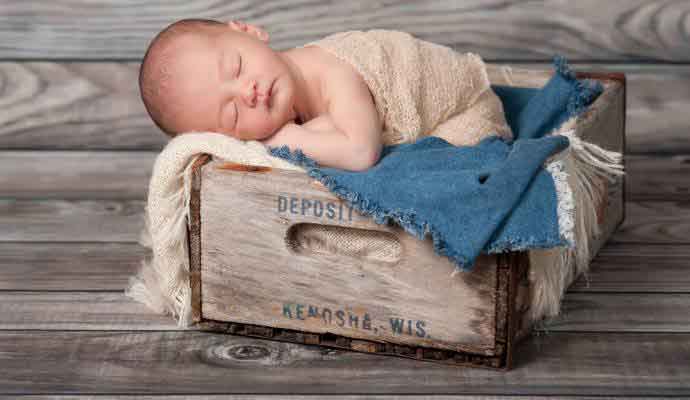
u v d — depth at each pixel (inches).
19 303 60.8
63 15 85.0
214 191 54.7
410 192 50.7
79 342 56.2
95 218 75.5
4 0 84.6
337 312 54.2
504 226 49.2
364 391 50.9
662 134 86.1
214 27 60.7
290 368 53.3
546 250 53.1
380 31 64.3
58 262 66.9
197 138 56.0
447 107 63.1
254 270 55.3
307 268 54.1
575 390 50.9
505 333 51.3
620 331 56.9
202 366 53.6
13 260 67.2
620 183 71.4
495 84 75.2
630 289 62.2
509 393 50.6
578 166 56.7
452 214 49.7
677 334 56.5
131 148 86.8
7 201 79.4
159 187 56.2
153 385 51.8
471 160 55.1
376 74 60.7
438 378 52.0
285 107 58.4
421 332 52.8
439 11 85.3
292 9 85.5
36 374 52.9
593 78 71.3
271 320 55.9
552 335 56.4
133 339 56.6
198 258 56.3
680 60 85.5
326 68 60.6
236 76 57.9
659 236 70.9
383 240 53.6
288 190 53.1
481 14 85.4
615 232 71.7
